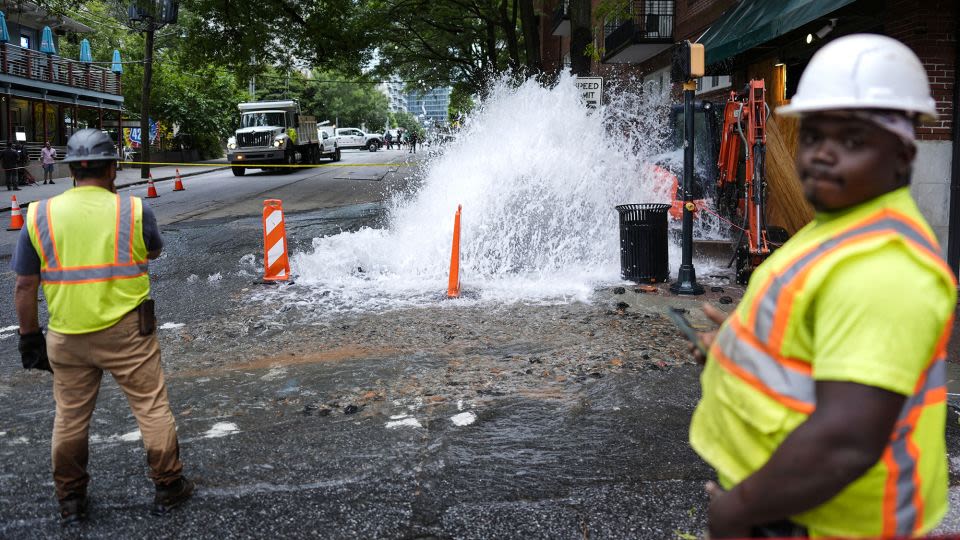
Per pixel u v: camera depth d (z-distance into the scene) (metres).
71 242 3.54
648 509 3.76
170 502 3.78
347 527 3.63
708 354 1.73
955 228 8.90
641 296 8.45
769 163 10.10
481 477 4.12
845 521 1.44
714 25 15.53
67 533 3.60
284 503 3.85
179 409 5.27
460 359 6.32
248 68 27.28
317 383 5.77
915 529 1.44
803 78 1.46
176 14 32.53
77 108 42.06
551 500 3.86
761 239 8.83
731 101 9.84
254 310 8.21
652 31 20.55
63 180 33.66
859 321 1.30
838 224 1.42
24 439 4.80
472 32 34.97
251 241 13.34
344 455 4.41
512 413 5.07
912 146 1.39
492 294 8.66
